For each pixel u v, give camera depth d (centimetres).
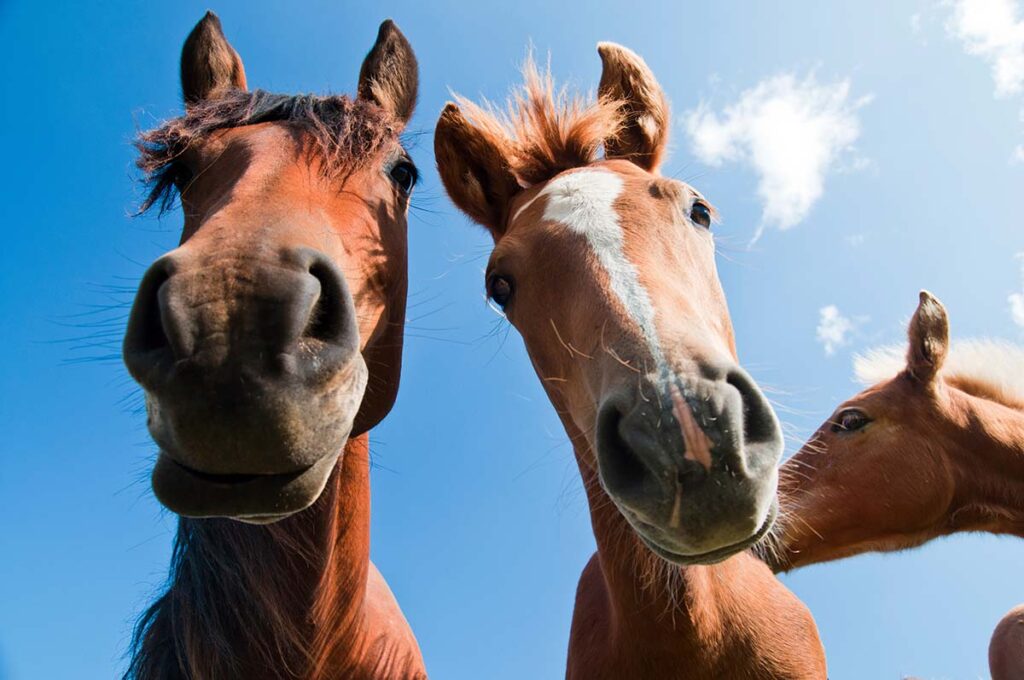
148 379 32
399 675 62
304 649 52
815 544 102
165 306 31
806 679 60
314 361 34
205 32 63
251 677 51
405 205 62
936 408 103
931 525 102
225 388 31
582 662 63
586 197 54
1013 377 114
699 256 54
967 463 102
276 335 32
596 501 56
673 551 37
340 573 54
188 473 33
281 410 32
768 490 35
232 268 33
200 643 49
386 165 59
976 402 106
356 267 50
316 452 34
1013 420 105
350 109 56
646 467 36
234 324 32
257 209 39
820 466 104
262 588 49
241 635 50
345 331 36
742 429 35
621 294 44
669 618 53
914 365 104
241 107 55
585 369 45
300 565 51
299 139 50
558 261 50
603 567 57
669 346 38
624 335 41
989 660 130
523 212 59
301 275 34
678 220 54
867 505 102
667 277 46
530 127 69
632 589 54
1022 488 101
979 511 102
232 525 49
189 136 52
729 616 56
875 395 106
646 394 37
